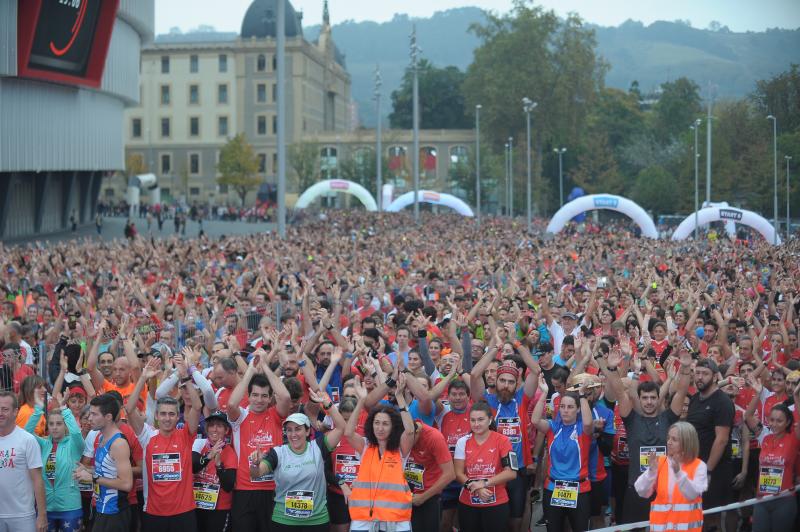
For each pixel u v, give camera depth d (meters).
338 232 59.44
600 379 11.12
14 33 49.47
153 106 130.00
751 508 12.14
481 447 9.88
